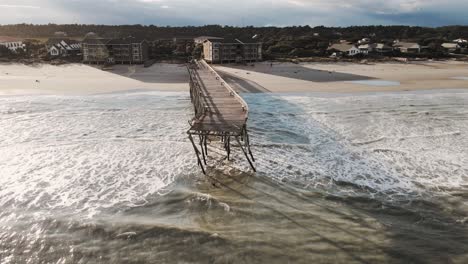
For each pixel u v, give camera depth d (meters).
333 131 24.33
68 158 18.86
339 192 15.53
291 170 17.77
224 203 14.37
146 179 16.56
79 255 11.23
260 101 35.38
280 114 29.34
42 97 35.88
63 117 27.45
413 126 25.50
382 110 30.66
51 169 17.47
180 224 12.85
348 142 21.94
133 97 36.81
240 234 12.24
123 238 12.02
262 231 12.45
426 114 29.08
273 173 17.41
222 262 10.82
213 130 16.89
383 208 14.23
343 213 13.80
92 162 18.39
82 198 14.74
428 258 11.13
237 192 15.45
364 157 19.52
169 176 16.91
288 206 14.28
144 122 26.20
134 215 13.48
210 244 11.66
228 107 21.69
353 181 16.62
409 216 13.65
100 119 26.98
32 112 29.03
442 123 26.34
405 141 22.08
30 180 16.28
